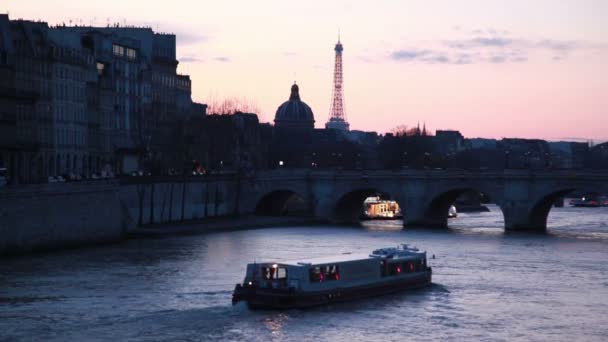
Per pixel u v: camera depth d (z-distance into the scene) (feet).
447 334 485.97
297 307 524.52
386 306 542.16
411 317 517.55
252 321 501.15
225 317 507.71
